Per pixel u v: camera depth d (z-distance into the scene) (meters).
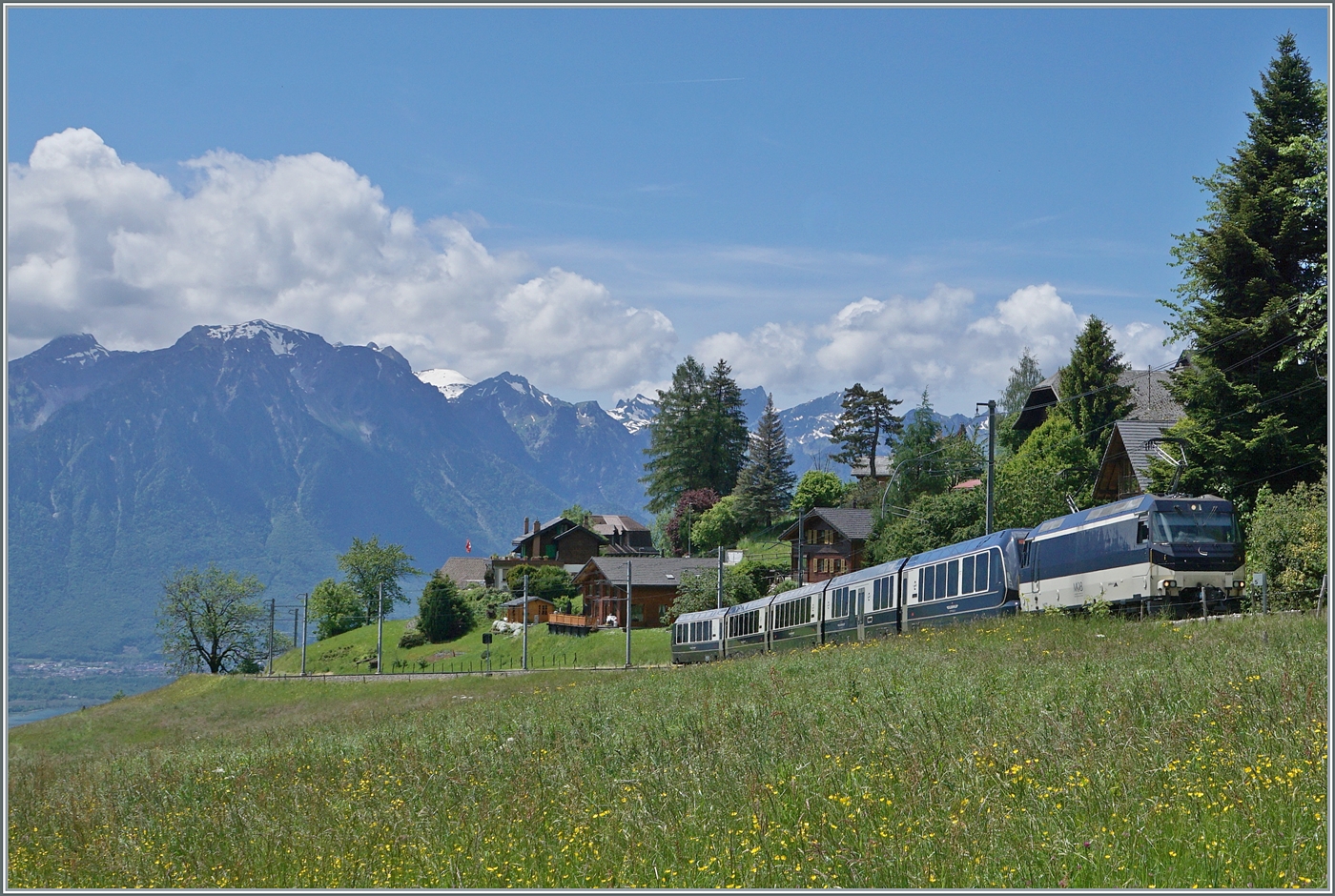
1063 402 72.50
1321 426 39.12
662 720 20.19
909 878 10.10
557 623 100.00
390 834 14.02
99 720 79.31
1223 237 40.19
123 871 14.26
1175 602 29.72
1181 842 10.02
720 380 148.62
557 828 13.33
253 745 29.61
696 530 128.62
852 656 29.36
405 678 79.81
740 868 10.95
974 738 14.12
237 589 127.50
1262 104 41.53
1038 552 34.59
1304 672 15.26
